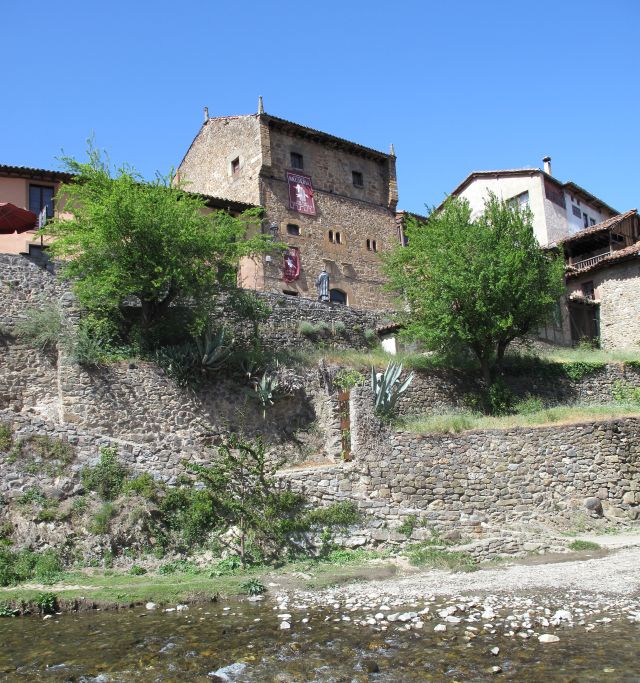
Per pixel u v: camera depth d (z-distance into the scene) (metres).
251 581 14.42
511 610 12.09
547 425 20.58
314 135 38.97
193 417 21.80
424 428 20.20
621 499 20.08
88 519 16.08
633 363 30.02
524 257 26.64
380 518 18.12
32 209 28.42
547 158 45.69
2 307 22.20
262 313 27.09
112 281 21.53
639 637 10.38
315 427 23.05
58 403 20.83
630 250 35.41
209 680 9.41
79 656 10.44
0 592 13.53
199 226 23.09
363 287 39.09
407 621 11.73
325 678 9.35
